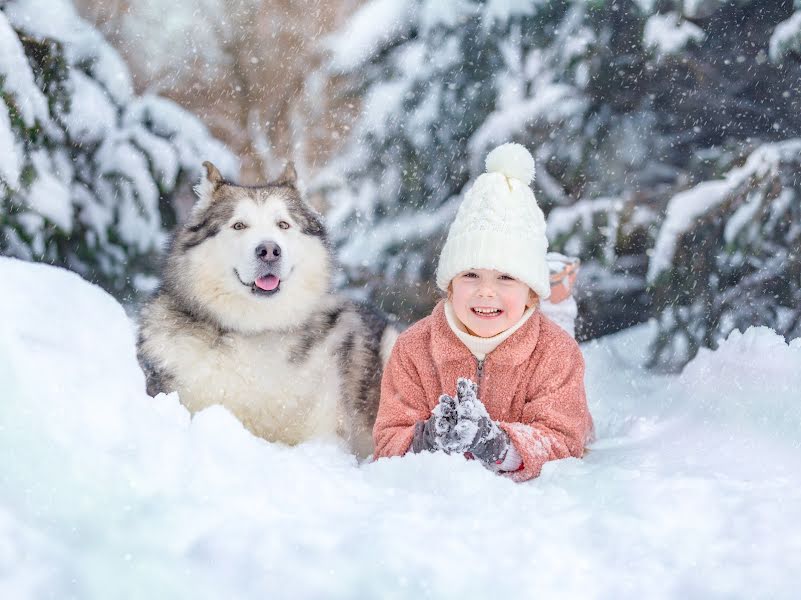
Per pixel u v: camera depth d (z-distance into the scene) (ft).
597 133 24.72
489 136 24.64
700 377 12.63
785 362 11.02
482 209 9.95
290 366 13.28
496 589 5.49
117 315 8.05
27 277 7.59
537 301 10.46
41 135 20.25
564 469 8.57
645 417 12.74
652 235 23.80
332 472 7.57
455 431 8.54
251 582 5.37
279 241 13.10
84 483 5.82
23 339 6.65
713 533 6.38
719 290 21.56
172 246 14.02
